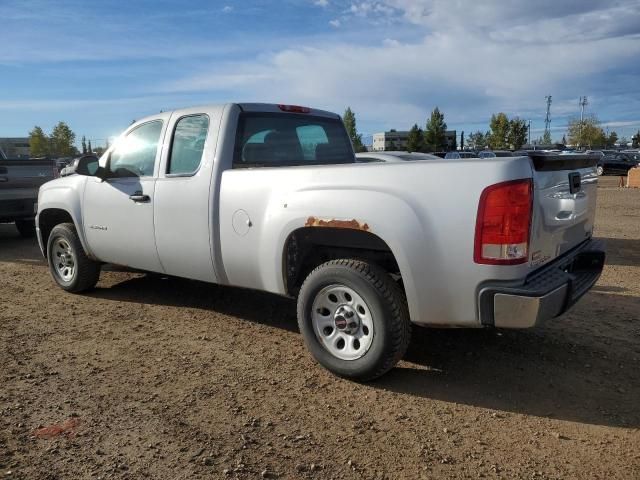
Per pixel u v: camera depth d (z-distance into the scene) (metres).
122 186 5.24
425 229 3.39
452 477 2.79
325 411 3.45
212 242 4.51
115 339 4.72
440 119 78.94
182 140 4.84
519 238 3.21
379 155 10.21
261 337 4.77
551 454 2.99
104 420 3.33
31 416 3.37
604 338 4.69
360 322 3.77
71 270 6.18
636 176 24.73
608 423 3.31
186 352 4.42
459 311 3.40
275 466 2.87
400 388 3.77
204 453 2.98
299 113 5.34
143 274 7.04
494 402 3.58
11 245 9.98
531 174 3.25
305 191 3.89
